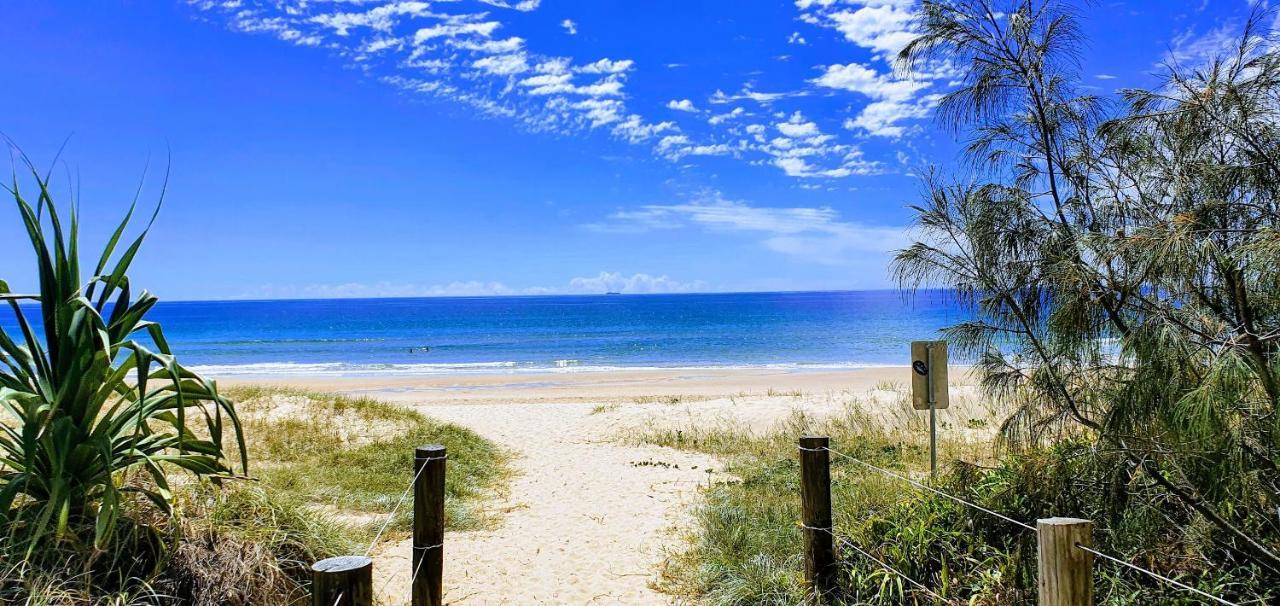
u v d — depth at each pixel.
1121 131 3.84
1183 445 3.18
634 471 10.32
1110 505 3.67
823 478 4.77
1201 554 3.77
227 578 3.72
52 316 3.58
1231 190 3.34
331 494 7.59
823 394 18.05
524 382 27.45
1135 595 3.64
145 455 3.76
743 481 9.15
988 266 4.09
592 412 16.06
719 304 154.75
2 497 3.31
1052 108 4.09
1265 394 3.03
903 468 9.12
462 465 9.91
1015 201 4.05
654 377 29.06
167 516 3.87
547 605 5.24
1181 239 3.00
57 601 3.20
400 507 7.32
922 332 58.91
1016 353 4.08
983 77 4.20
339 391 24.53
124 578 3.50
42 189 3.51
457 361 39.28
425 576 4.46
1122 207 3.81
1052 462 3.96
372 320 96.25
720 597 5.19
